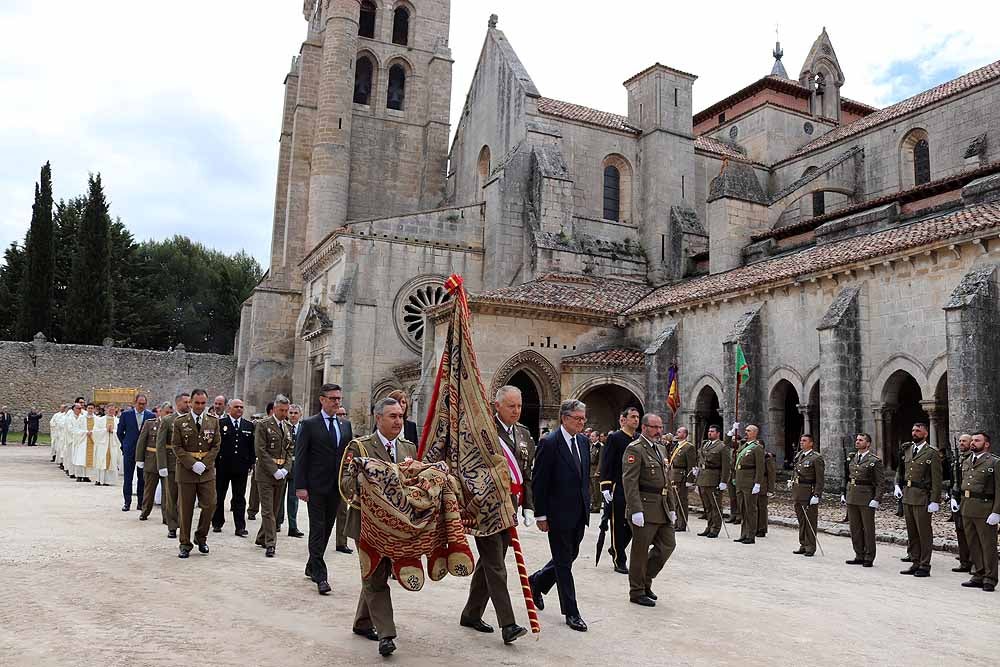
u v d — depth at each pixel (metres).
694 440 25.16
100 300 56.53
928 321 18.41
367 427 31.34
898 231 21.53
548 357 27.47
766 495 14.55
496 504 6.43
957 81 31.30
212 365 52.06
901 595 9.23
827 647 6.67
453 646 6.29
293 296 41.88
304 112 44.44
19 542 10.87
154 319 66.50
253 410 40.22
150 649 5.88
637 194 36.28
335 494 8.62
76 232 63.16
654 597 8.33
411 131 45.25
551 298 28.39
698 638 6.82
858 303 20.03
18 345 46.94
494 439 6.66
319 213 40.41
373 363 31.92
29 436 40.19
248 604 7.53
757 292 23.16
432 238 33.69
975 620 7.97
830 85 42.38
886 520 16.06
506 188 33.44
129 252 67.06
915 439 11.18
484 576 6.80
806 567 11.16
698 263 33.88
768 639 6.86
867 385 19.77
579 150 35.56
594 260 33.03
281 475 10.77
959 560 11.75
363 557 6.02
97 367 48.81
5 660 5.54
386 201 44.09
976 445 10.16
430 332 27.66
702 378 25.17
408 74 45.91
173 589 8.08
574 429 7.45
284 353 41.31
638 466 8.21
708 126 44.50
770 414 22.55
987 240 17.05
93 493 18.48
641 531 8.09
